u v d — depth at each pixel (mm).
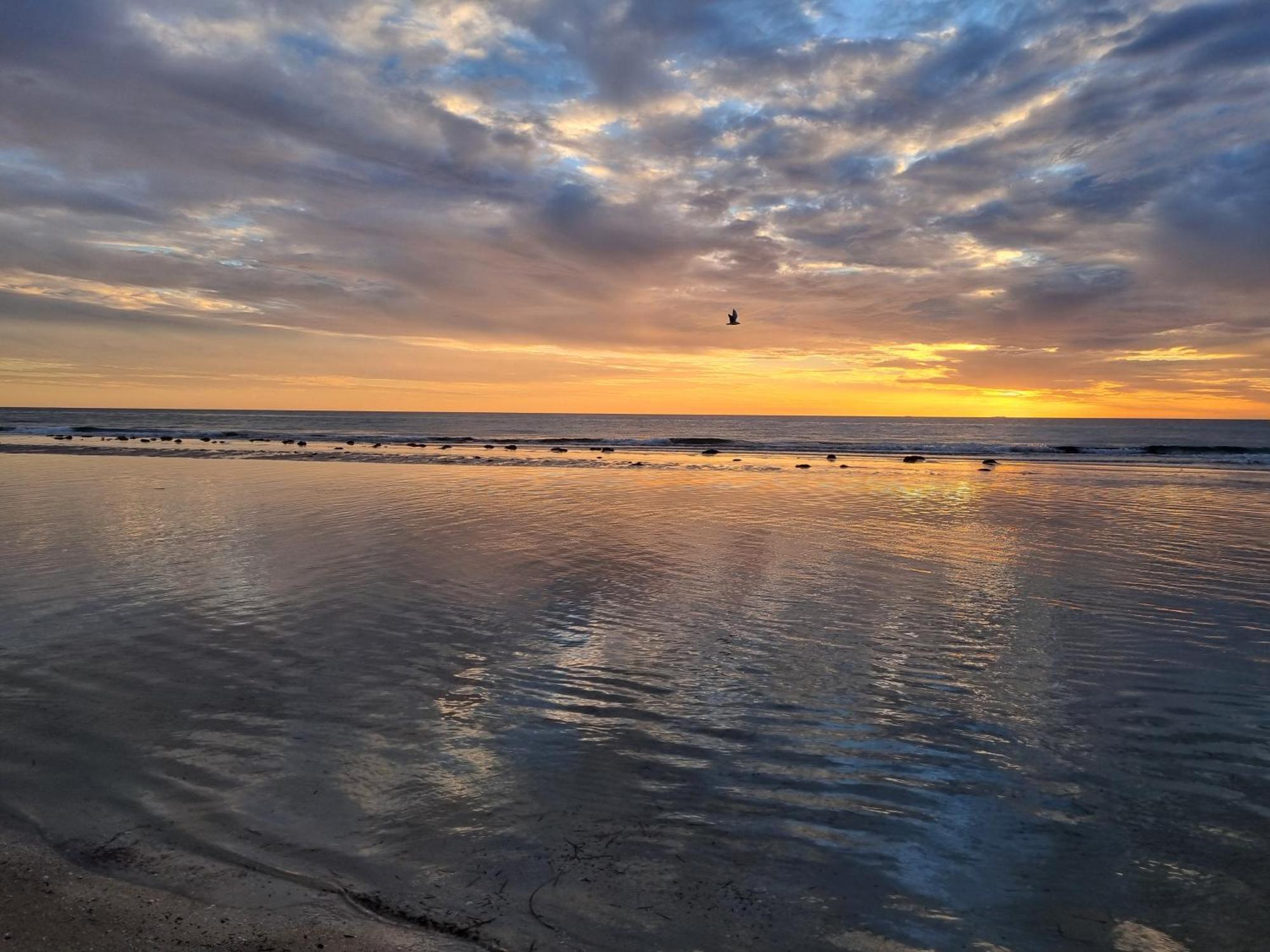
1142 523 13758
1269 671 6223
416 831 3840
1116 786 4391
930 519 14172
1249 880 3516
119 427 61719
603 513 14625
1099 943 3105
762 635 7133
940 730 5117
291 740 4844
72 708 5301
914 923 3219
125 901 3242
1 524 12695
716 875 3527
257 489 17906
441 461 27484
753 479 21594
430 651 6617
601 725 5148
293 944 2996
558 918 3197
